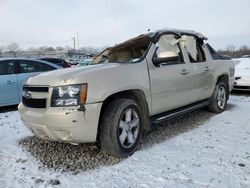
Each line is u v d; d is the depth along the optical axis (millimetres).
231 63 6285
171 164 3260
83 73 3254
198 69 4859
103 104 3443
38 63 7453
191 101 4824
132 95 3824
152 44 4109
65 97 3121
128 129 3547
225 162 3268
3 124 5438
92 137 3227
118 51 4797
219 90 5754
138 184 2820
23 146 4078
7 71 6867
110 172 3107
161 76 4012
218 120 5203
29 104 3531
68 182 2922
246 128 4629
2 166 3377
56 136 3227
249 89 8227
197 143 3951
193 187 2725
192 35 5059
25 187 2850
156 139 4176
